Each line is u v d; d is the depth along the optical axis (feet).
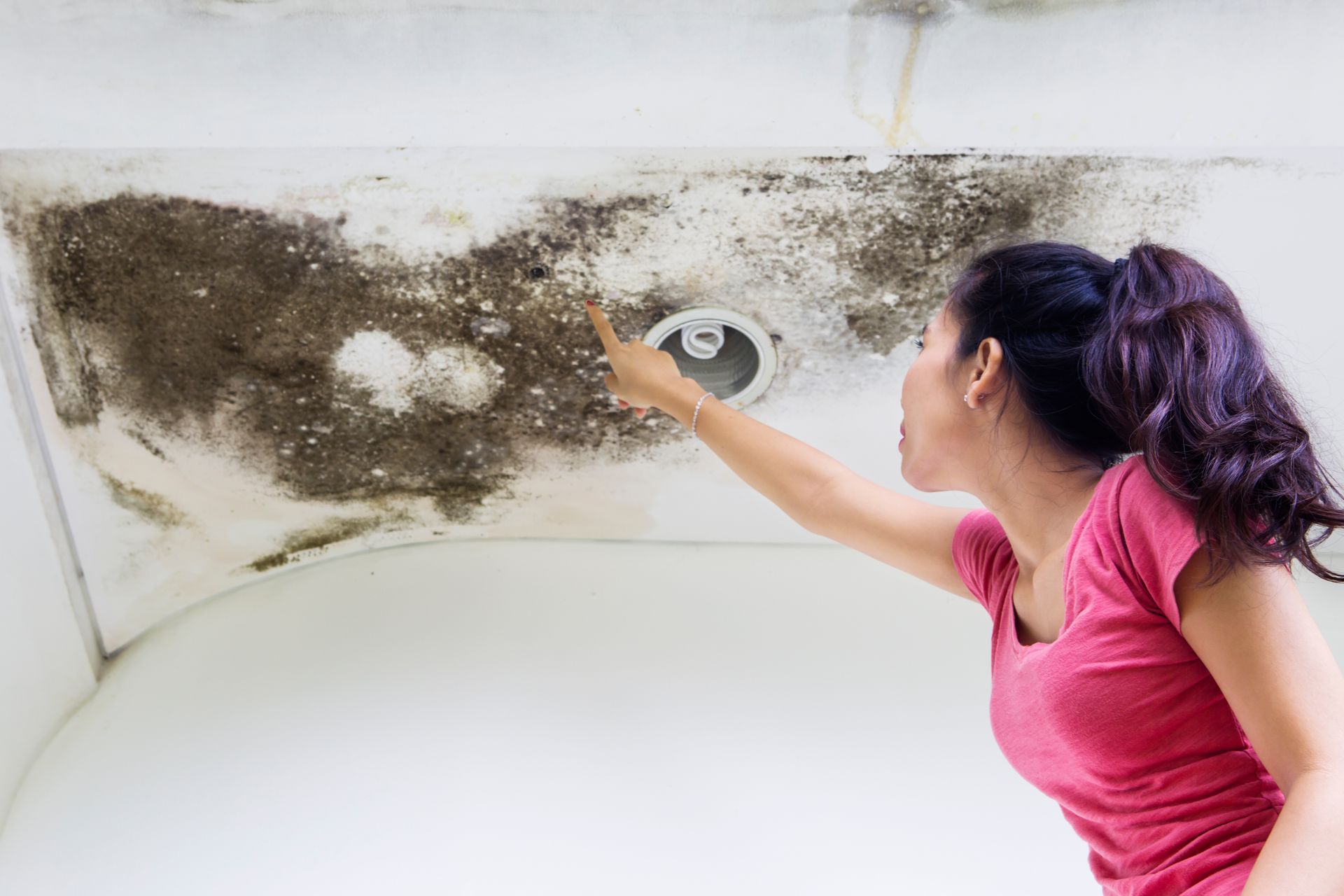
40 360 3.66
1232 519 1.75
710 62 2.86
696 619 4.78
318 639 4.63
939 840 3.96
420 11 2.71
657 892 3.75
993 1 2.73
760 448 3.11
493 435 4.34
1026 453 2.21
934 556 2.80
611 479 4.64
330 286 3.59
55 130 2.92
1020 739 2.30
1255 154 3.14
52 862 3.79
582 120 2.99
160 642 4.66
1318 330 3.79
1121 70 2.89
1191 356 1.89
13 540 3.80
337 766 4.13
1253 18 2.78
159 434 4.06
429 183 3.22
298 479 4.44
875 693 4.50
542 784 4.08
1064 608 2.13
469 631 4.67
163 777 4.09
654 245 3.48
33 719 4.07
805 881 3.81
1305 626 1.75
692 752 4.23
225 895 3.70
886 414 4.21
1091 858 2.40
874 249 3.49
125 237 3.33
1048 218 3.39
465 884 3.75
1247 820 2.00
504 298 3.68
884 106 2.97
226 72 2.82
